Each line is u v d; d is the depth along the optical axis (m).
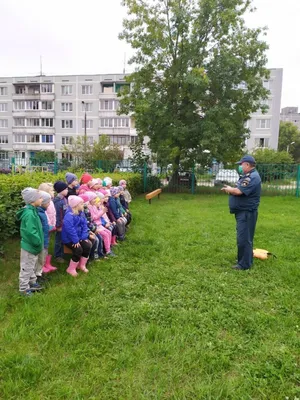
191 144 18.14
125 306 3.63
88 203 5.35
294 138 64.19
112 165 19.69
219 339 3.06
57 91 51.47
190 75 16.16
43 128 52.41
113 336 3.03
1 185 5.73
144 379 2.50
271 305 3.81
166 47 17.48
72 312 3.43
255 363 2.72
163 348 2.86
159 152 17.75
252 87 17.89
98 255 5.40
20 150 53.81
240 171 5.07
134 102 18.83
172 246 6.26
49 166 20.11
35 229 3.81
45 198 4.34
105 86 50.62
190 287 4.25
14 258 5.21
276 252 6.02
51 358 2.70
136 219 9.03
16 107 53.56
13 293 3.88
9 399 2.25
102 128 50.16
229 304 3.78
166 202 13.75
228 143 17.38
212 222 8.94
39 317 3.27
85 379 2.46
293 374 2.59
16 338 2.92
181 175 18.61
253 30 17.69
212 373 2.58
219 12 17.44
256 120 45.62
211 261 5.43
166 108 17.31
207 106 18.03
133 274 4.67
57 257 5.20
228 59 16.53
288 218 9.98
